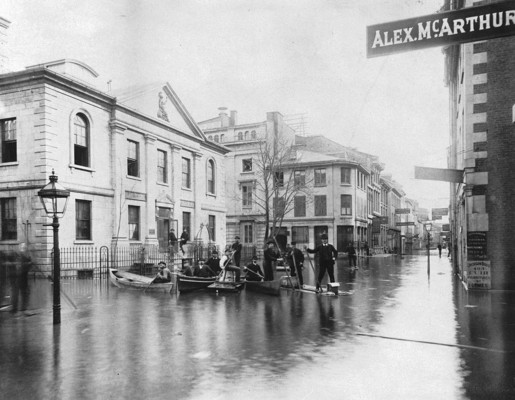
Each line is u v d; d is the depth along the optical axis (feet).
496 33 20.33
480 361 20.72
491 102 46.37
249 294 46.09
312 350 22.82
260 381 18.11
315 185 152.15
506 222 45.52
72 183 73.61
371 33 22.31
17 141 70.74
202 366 20.24
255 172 152.87
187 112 105.50
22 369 20.06
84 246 75.10
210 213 117.70
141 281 53.98
